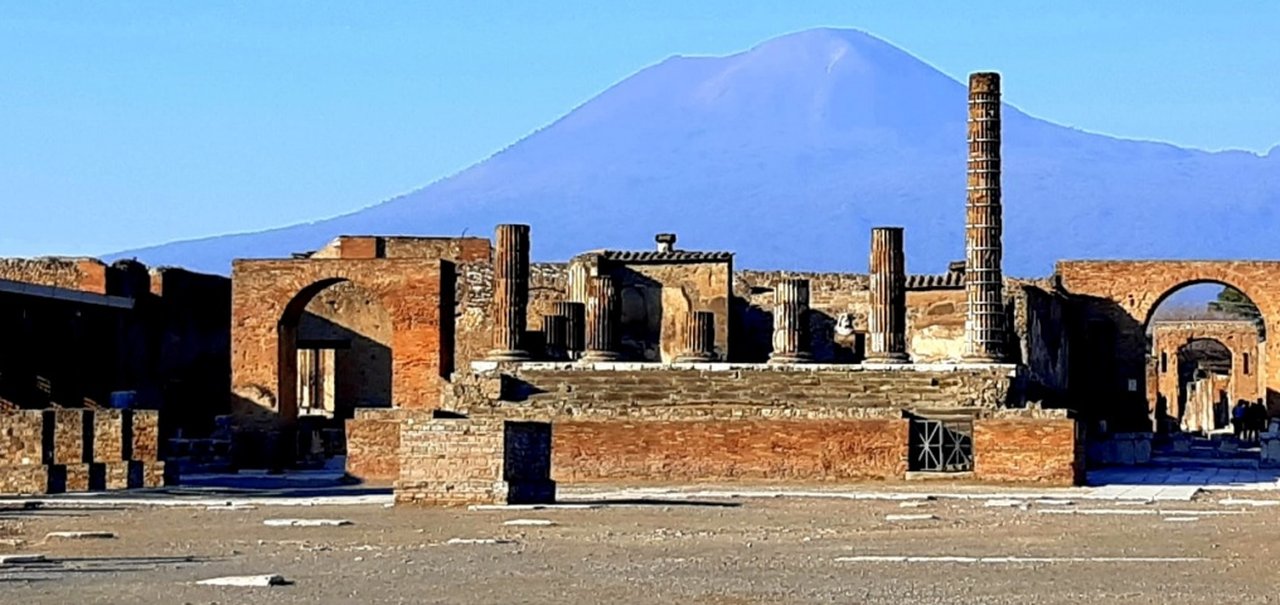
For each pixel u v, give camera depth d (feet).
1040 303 315.99
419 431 192.24
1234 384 490.90
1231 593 116.67
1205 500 207.00
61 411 222.89
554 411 245.65
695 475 239.50
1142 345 347.97
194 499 210.18
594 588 119.85
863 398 252.21
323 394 358.23
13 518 182.39
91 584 123.24
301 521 173.78
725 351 335.47
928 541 152.97
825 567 131.75
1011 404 250.98
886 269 273.75
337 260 292.61
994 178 276.00
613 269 337.72
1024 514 184.03
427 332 291.58
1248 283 346.33
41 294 285.02
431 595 116.67
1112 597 114.73
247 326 293.02
